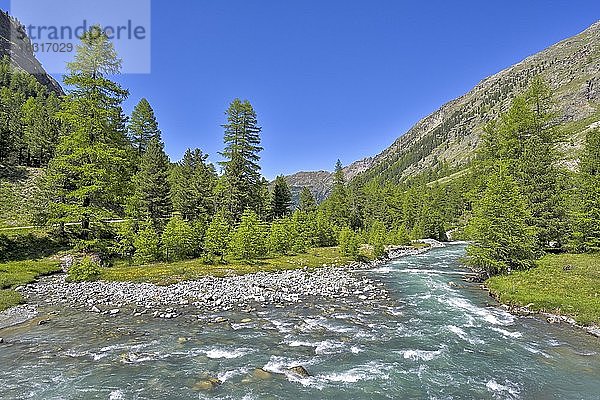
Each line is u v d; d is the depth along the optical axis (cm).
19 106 10894
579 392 1194
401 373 1344
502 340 1669
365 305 2314
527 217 2998
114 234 3784
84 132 3005
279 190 7331
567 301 2036
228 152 5416
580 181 3638
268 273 3309
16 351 1471
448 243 7938
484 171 3991
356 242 4656
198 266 3434
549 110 3734
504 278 2742
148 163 5053
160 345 1564
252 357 1470
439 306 2283
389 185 10931
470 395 1182
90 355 1445
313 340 1675
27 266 3130
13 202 5662
